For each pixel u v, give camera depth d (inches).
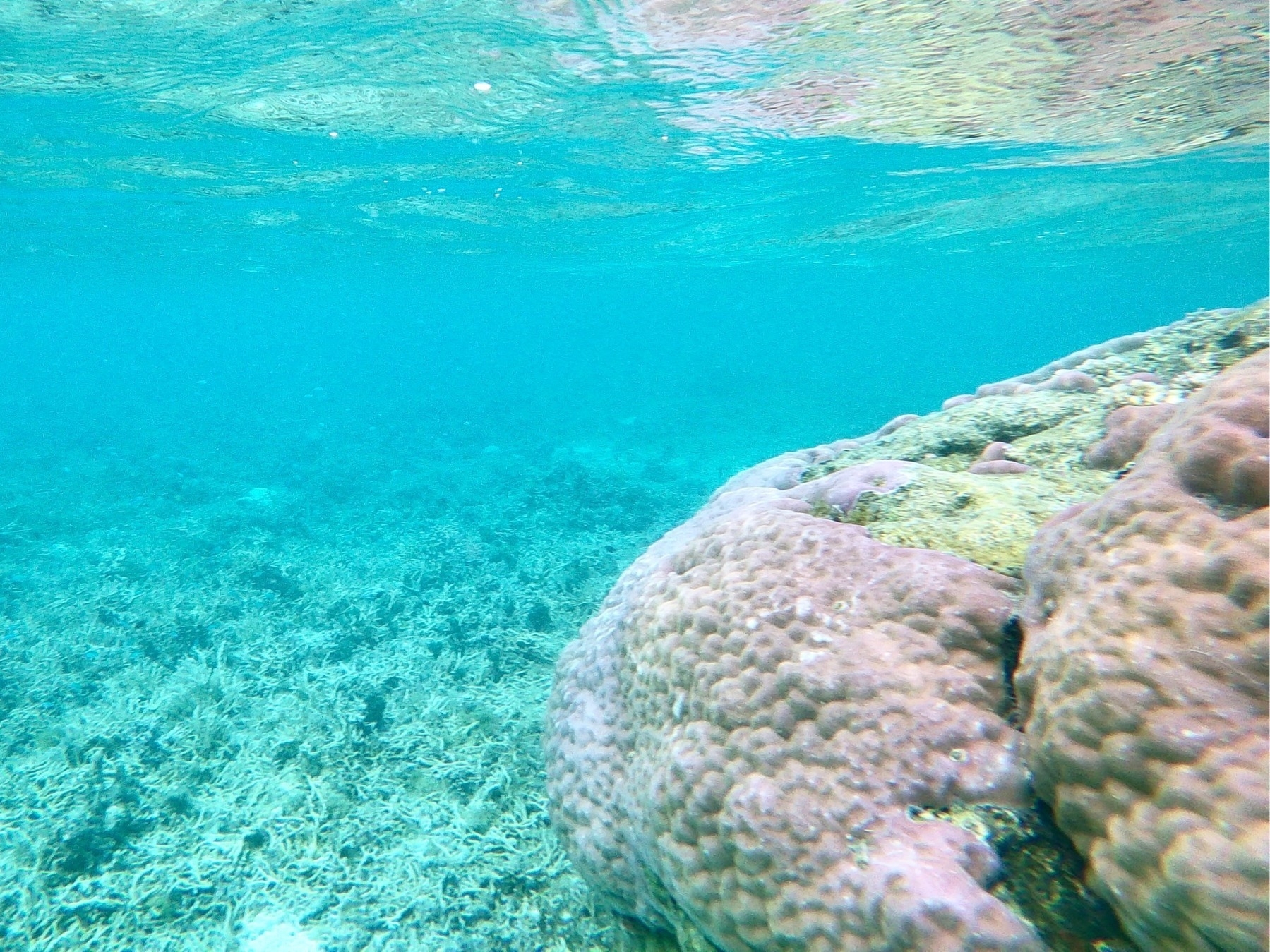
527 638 389.4
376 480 864.3
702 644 132.6
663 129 519.2
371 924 212.8
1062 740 84.8
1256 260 1772.9
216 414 1615.4
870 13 313.9
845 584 126.5
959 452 193.3
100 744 303.6
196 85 425.7
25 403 2039.9
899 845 95.9
